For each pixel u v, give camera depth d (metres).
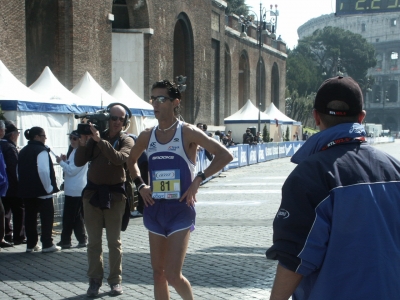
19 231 9.09
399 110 130.62
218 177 21.86
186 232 4.40
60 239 9.38
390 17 132.88
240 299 5.87
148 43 28.17
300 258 2.31
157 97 4.47
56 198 10.81
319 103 2.58
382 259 2.26
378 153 2.48
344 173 2.38
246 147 28.64
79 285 6.54
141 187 4.61
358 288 2.25
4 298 6.02
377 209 2.32
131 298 5.96
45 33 22.25
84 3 22.73
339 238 2.30
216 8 39.34
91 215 5.98
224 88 42.06
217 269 7.20
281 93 59.00
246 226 10.62
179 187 4.46
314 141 2.55
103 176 5.89
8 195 8.94
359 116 2.58
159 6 29.22
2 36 17.64
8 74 15.17
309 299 2.34
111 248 6.03
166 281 4.55
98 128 6.01
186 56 34.22
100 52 24.14
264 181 20.06
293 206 2.36
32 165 8.15
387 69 133.12
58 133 15.48
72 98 16.58
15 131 9.25
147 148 4.60
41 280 6.79
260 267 7.30
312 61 99.44
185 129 4.52
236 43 45.69
